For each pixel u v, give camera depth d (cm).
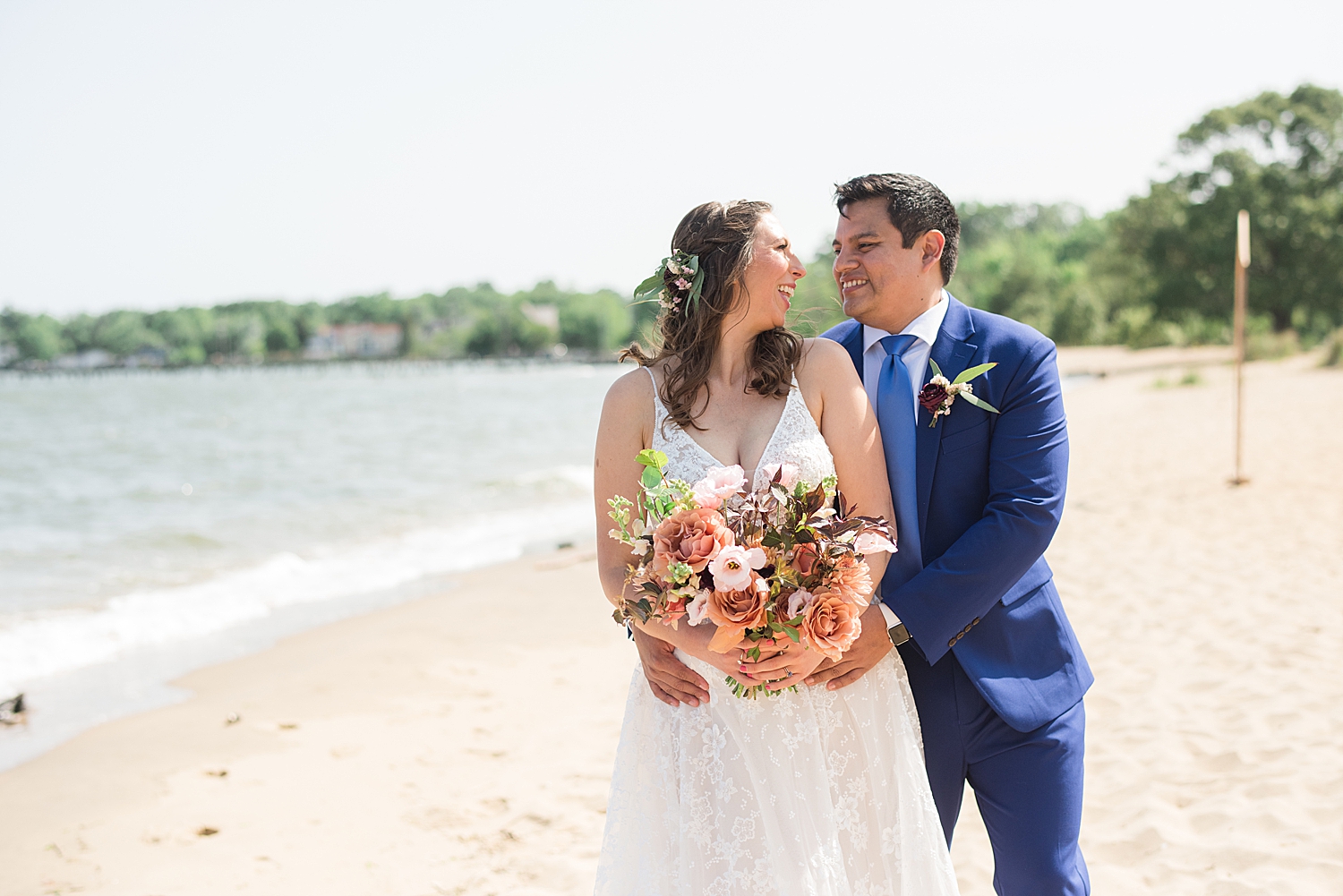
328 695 626
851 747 239
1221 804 385
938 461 251
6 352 15600
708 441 240
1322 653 549
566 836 416
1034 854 242
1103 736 469
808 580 218
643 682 246
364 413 4353
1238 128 4988
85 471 2178
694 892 229
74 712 606
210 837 432
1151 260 5200
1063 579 777
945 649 236
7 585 971
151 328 16450
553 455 2305
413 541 1213
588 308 16612
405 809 452
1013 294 7275
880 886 238
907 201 253
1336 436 1484
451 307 18475
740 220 239
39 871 402
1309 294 4750
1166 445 1577
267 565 1065
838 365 249
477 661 689
